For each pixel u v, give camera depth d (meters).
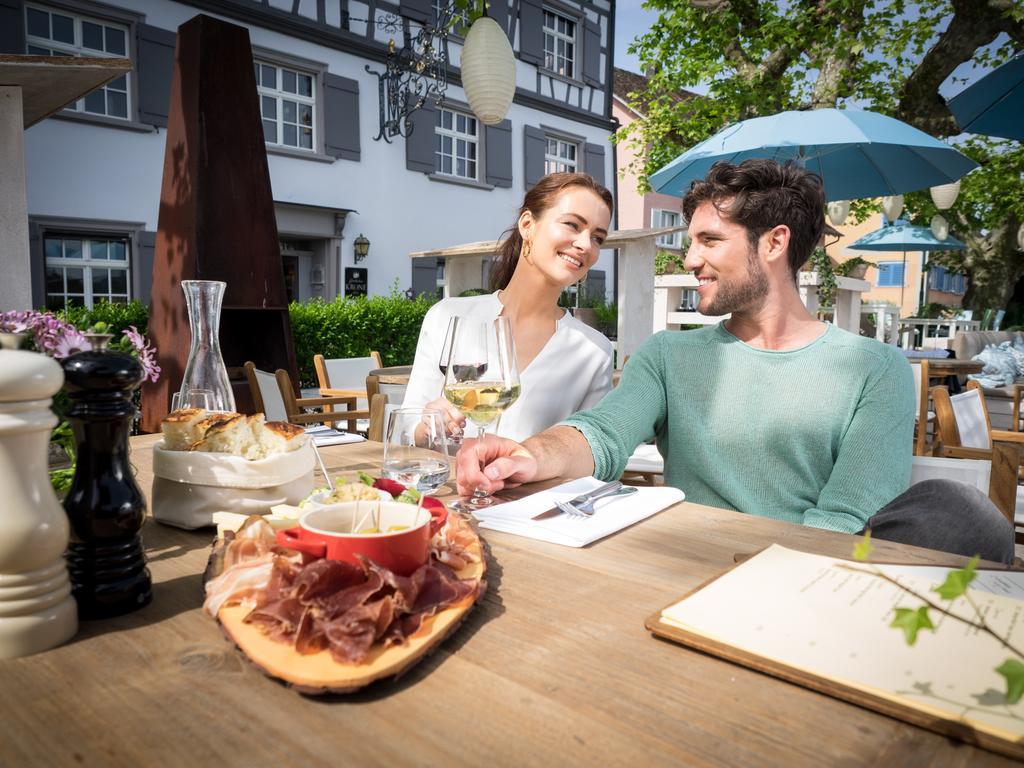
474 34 3.91
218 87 4.11
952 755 0.47
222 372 1.15
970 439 2.55
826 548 0.91
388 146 10.29
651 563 0.85
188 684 0.55
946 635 0.60
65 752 0.46
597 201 1.89
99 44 7.73
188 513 0.93
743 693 0.54
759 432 1.50
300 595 0.58
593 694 0.54
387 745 0.47
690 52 8.20
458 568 0.75
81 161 7.52
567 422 1.48
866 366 1.44
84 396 0.65
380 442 1.71
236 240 4.20
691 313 5.66
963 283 26.77
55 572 0.61
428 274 10.92
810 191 1.49
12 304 3.23
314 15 9.37
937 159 3.97
